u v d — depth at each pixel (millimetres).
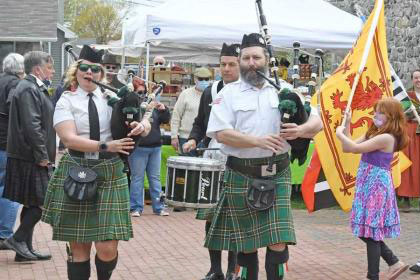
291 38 10367
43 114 6156
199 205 5238
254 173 4457
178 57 13680
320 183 6852
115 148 4348
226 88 4520
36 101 6086
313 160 6820
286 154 4508
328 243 7570
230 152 4516
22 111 6051
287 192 4457
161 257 6723
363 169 5664
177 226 8438
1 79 6637
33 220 6242
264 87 4473
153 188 9234
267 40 4602
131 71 4699
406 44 14656
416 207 10391
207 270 6227
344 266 6512
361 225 5586
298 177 10648
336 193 6734
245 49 4453
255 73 4426
